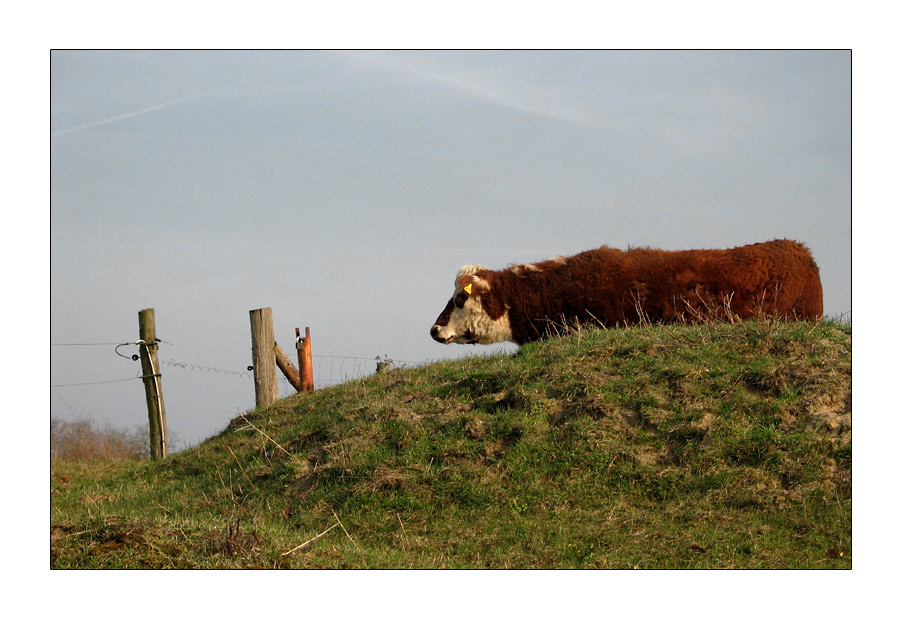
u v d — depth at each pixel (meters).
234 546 7.70
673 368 10.11
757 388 9.73
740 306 12.17
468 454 9.61
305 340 15.32
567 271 12.95
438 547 8.37
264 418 13.55
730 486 8.59
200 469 12.32
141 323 14.70
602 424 9.57
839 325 10.96
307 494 9.86
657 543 7.98
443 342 13.42
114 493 12.13
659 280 12.38
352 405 11.89
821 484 8.41
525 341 13.28
